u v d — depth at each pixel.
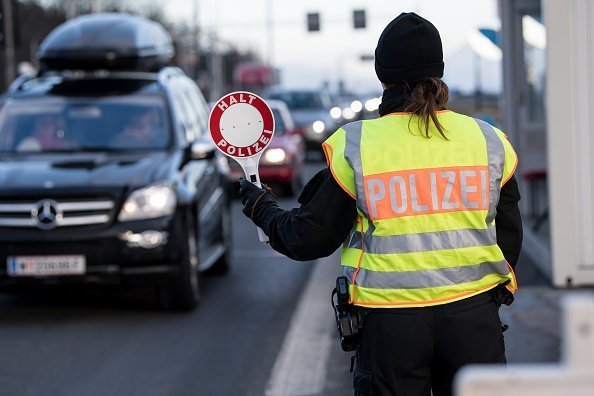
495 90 25.75
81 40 13.37
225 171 13.95
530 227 15.50
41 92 12.72
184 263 11.01
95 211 10.67
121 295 12.44
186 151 11.99
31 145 12.02
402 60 4.34
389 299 4.23
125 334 10.24
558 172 11.29
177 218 10.89
